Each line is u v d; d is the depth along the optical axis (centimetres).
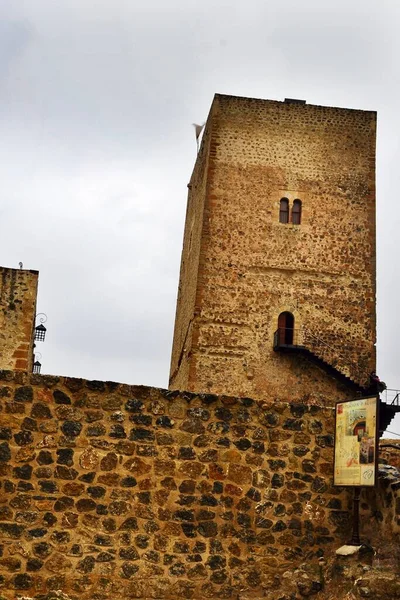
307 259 4112
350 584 1203
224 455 1304
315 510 1320
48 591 1192
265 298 4034
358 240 4175
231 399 1327
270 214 4134
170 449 1284
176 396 1305
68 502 1231
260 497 1304
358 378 4016
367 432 1275
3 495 1215
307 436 1346
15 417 1243
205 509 1277
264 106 4250
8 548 1199
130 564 1230
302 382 3944
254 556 1279
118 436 1270
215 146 4172
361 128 4297
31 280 2562
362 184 4241
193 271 4241
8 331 2514
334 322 4066
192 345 3931
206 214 4088
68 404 1263
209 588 1248
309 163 4222
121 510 1246
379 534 1293
